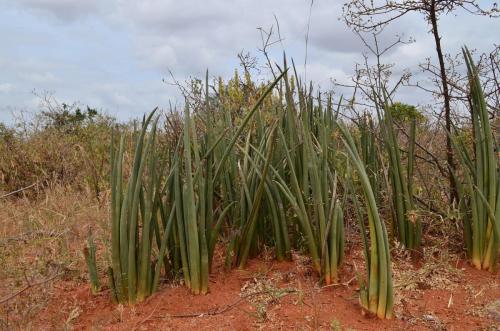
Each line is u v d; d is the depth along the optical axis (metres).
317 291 2.86
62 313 2.77
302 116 3.04
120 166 2.71
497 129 3.39
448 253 3.29
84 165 6.30
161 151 3.61
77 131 7.32
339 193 3.51
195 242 2.81
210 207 2.97
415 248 3.29
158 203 2.99
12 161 6.17
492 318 2.62
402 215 3.24
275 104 3.87
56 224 4.36
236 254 3.19
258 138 3.50
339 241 3.01
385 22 3.61
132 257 2.76
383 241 2.54
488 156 3.08
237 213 3.23
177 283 2.99
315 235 3.01
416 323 2.59
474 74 3.10
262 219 3.35
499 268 3.19
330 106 3.59
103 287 3.08
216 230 3.03
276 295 2.81
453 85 3.41
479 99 3.09
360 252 3.42
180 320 2.66
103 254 3.61
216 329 2.56
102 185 5.60
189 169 2.75
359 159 2.60
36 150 6.46
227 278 3.07
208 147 3.15
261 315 2.64
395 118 4.30
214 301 2.82
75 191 5.85
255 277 3.05
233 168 3.30
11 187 6.09
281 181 3.00
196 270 2.84
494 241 3.10
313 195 2.96
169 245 3.05
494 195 3.07
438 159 3.80
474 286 2.97
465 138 3.47
